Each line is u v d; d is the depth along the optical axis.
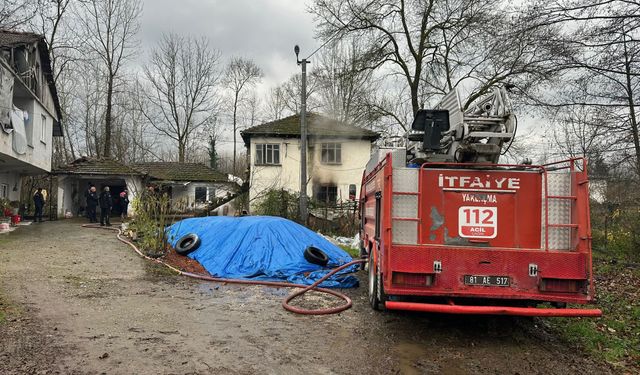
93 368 4.79
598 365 5.46
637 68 10.63
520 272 5.98
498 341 6.29
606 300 9.11
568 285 5.95
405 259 6.03
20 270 9.89
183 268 11.23
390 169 6.23
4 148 16.70
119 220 26.36
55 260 11.40
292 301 8.39
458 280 6.00
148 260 11.96
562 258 5.96
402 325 6.92
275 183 27.83
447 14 25.81
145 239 13.05
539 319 7.48
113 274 10.16
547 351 5.92
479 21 23.58
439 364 5.34
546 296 5.94
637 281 11.23
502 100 7.27
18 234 17.08
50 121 25.09
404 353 5.69
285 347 5.75
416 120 7.18
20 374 4.53
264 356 5.39
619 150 12.70
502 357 5.64
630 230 14.66
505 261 6.00
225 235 12.69
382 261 6.44
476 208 6.22
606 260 14.46
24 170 24.08
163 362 5.05
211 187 35.72
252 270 10.93
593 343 6.26
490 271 5.99
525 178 6.25
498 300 6.34
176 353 5.36
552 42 10.57
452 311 5.75
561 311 5.72
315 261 11.57
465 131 6.89
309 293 9.14
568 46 10.55
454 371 5.13
